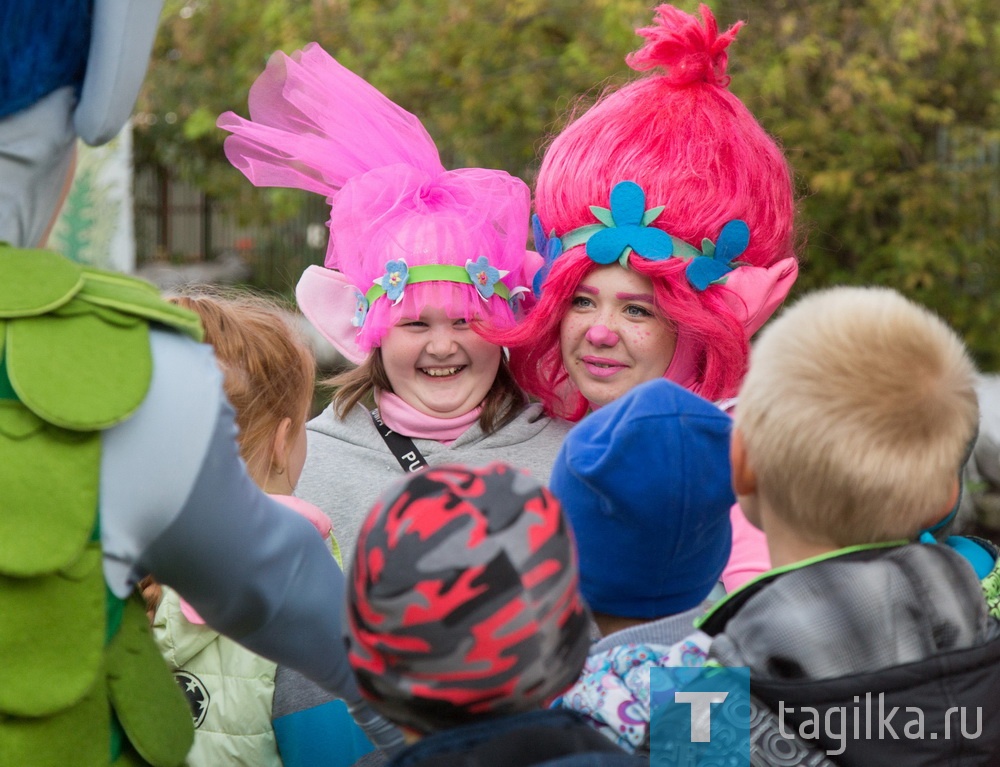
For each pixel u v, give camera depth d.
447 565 1.12
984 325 7.55
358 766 1.87
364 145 2.34
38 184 1.29
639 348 2.20
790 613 1.33
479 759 1.12
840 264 7.83
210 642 1.90
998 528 4.84
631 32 6.73
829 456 1.33
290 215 9.08
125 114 1.28
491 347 2.30
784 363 1.38
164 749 1.27
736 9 7.15
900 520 1.35
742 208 2.21
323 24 7.68
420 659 1.13
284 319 2.15
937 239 7.34
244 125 2.33
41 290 1.20
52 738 1.18
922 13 6.93
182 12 8.58
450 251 2.22
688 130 2.21
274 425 2.00
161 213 11.83
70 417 1.16
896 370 1.34
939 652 1.32
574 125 2.31
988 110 7.71
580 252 2.21
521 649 1.13
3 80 1.21
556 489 1.58
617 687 1.45
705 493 1.50
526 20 7.59
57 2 1.23
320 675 1.41
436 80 7.72
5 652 1.15
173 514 1.22
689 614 1.55
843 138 7.19
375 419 2.38
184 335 1.27
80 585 1.18
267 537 1.30
